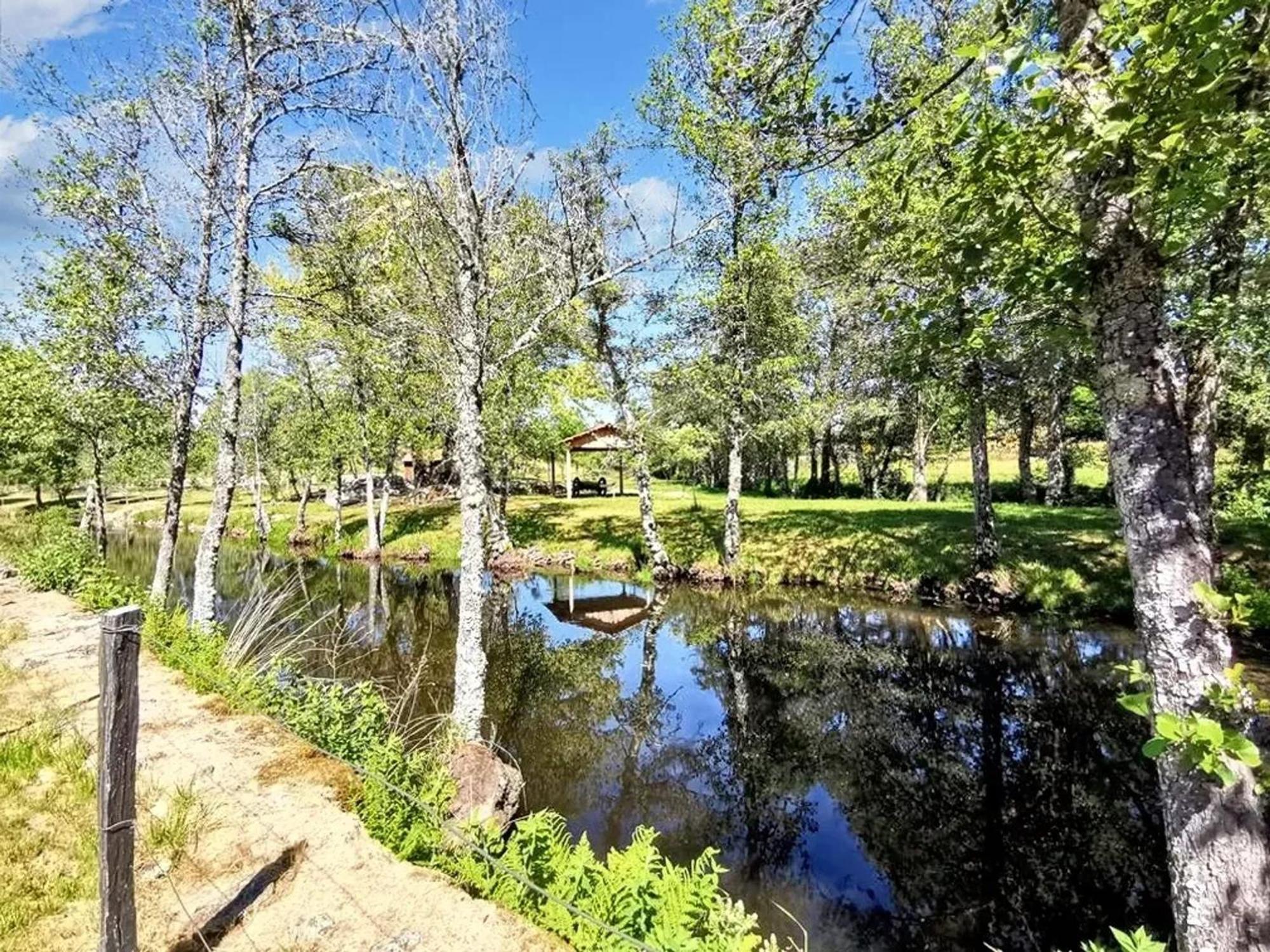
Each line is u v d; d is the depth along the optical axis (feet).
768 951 12.38
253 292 35.01
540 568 79.15
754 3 14.20
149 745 18.13
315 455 95.91
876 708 36.83
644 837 14.26
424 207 25.25
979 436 51.65
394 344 30.09
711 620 55.77
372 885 12.52
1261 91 8.80
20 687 22.48
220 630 29.30
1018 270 12.62
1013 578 50.21
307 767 17.06
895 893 21.98
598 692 41.09
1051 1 12.24
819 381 83.71
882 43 24.11
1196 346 27.17
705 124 46.34
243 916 11.63
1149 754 8.72
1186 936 11.19
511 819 21.65
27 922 11.21
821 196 45.39
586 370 74.02
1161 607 11.07
